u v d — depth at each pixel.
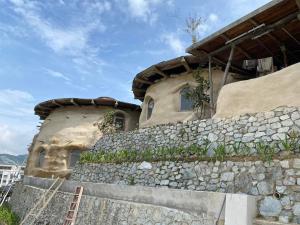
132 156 13.33
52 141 21.77
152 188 9.26
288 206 7.07
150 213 8.92
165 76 17.16
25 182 20.78
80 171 16.38
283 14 10.39
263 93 9.96
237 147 9.47
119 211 10.05
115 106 22.38
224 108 10.84
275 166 7.82
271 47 12.91
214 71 15.68
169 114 16.23
